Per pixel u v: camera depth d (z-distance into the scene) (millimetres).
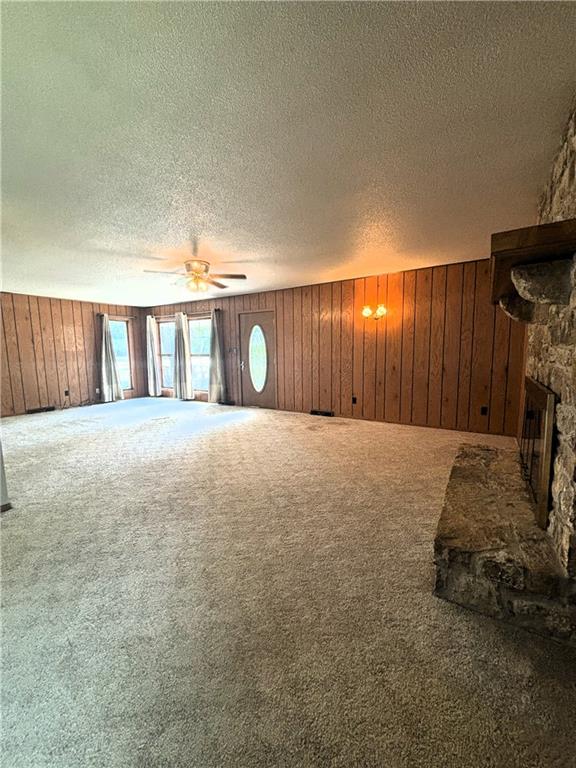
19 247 3322
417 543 2045
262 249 3516
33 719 1106
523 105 1476
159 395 8258
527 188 2244
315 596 1627
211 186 2150
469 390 4547
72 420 5648
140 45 1148
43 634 1437
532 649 1328
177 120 1538
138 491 2861
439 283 4594
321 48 1179
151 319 8055
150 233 2969
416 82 1337
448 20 1088
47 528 2283
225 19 1068
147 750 1020
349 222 2801
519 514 1772
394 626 1445
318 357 5785
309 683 1205
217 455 3781
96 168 1924
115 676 1248
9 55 1165
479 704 1120
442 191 2277
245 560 1913
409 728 1056
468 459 2553
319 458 3607
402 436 4395
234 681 1219
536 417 1952
